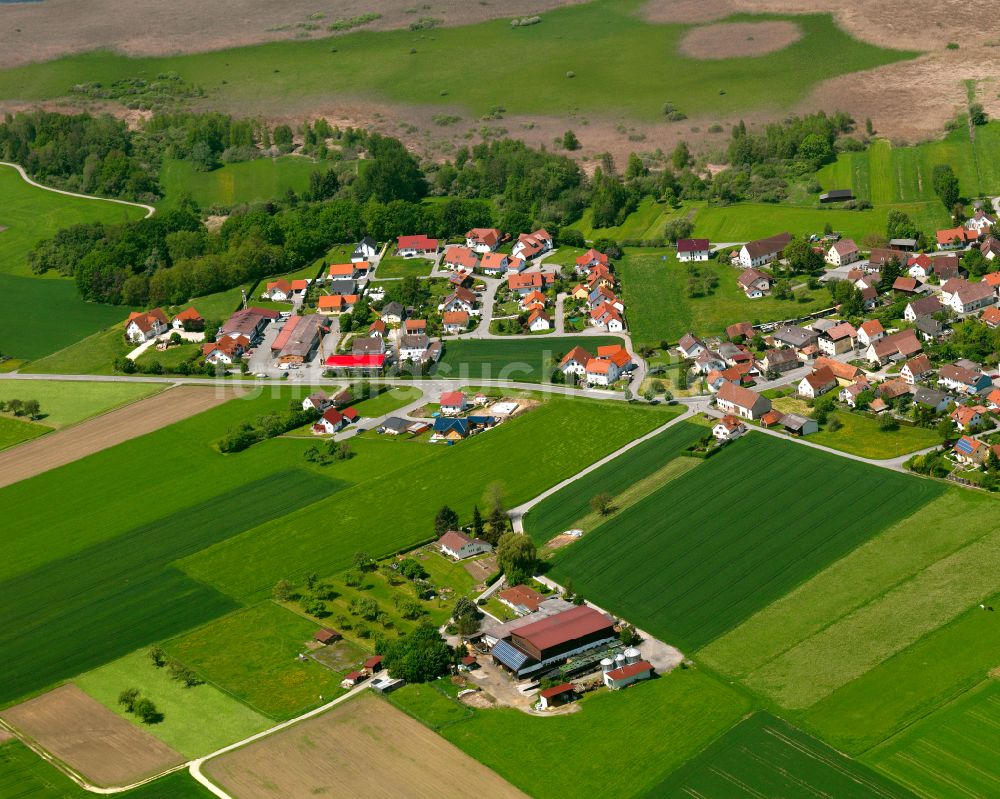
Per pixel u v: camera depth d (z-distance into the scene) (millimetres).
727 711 182625
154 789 175125
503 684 193000
